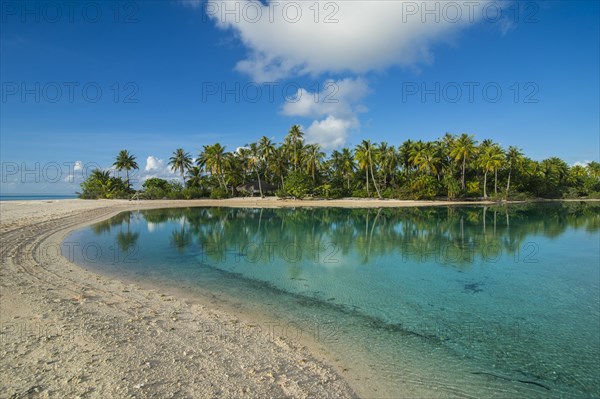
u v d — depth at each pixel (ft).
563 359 21.83
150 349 18.97
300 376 17.74
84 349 18.24
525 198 206.59
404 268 45.42
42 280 32.68
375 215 119.03
